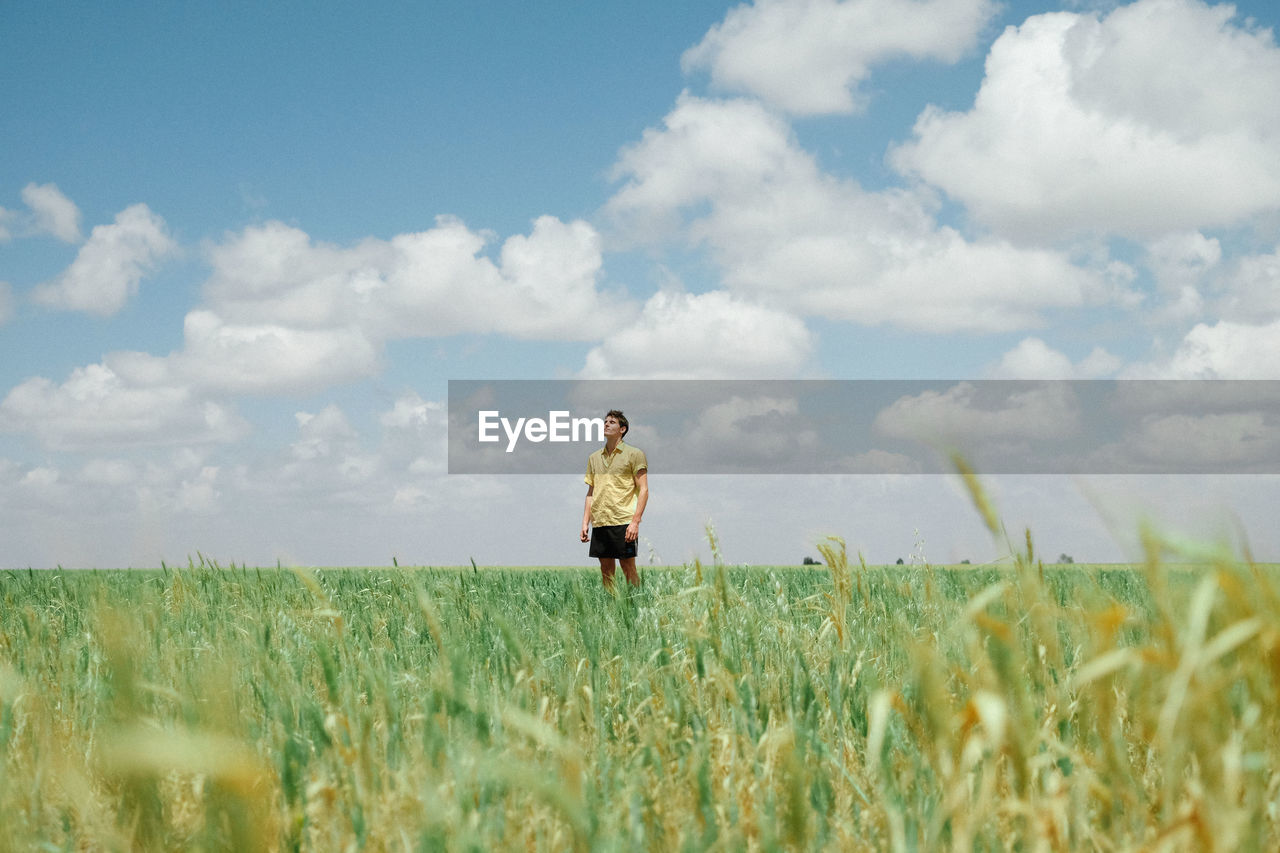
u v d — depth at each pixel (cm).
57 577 707
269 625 394
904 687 251
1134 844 156
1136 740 189
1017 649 163
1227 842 122
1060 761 191
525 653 266
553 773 190
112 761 130
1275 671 125
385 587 585
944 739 156
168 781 183
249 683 270
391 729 225
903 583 330
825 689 272
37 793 195
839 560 321
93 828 152
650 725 242
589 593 558
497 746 204
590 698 257
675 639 358
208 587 592
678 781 201
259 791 132
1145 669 152
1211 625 133
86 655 364
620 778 204
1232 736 133
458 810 172
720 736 215
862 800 201
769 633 338
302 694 259
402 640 427
